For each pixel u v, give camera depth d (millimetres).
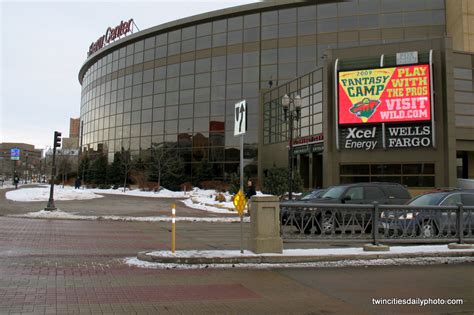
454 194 12875
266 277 8172
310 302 6465
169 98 51281
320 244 12922
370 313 5922
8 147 157750
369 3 42906
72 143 114062
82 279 7711
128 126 55312
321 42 43875
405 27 41656
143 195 42188
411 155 31141
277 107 41625
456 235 11312
